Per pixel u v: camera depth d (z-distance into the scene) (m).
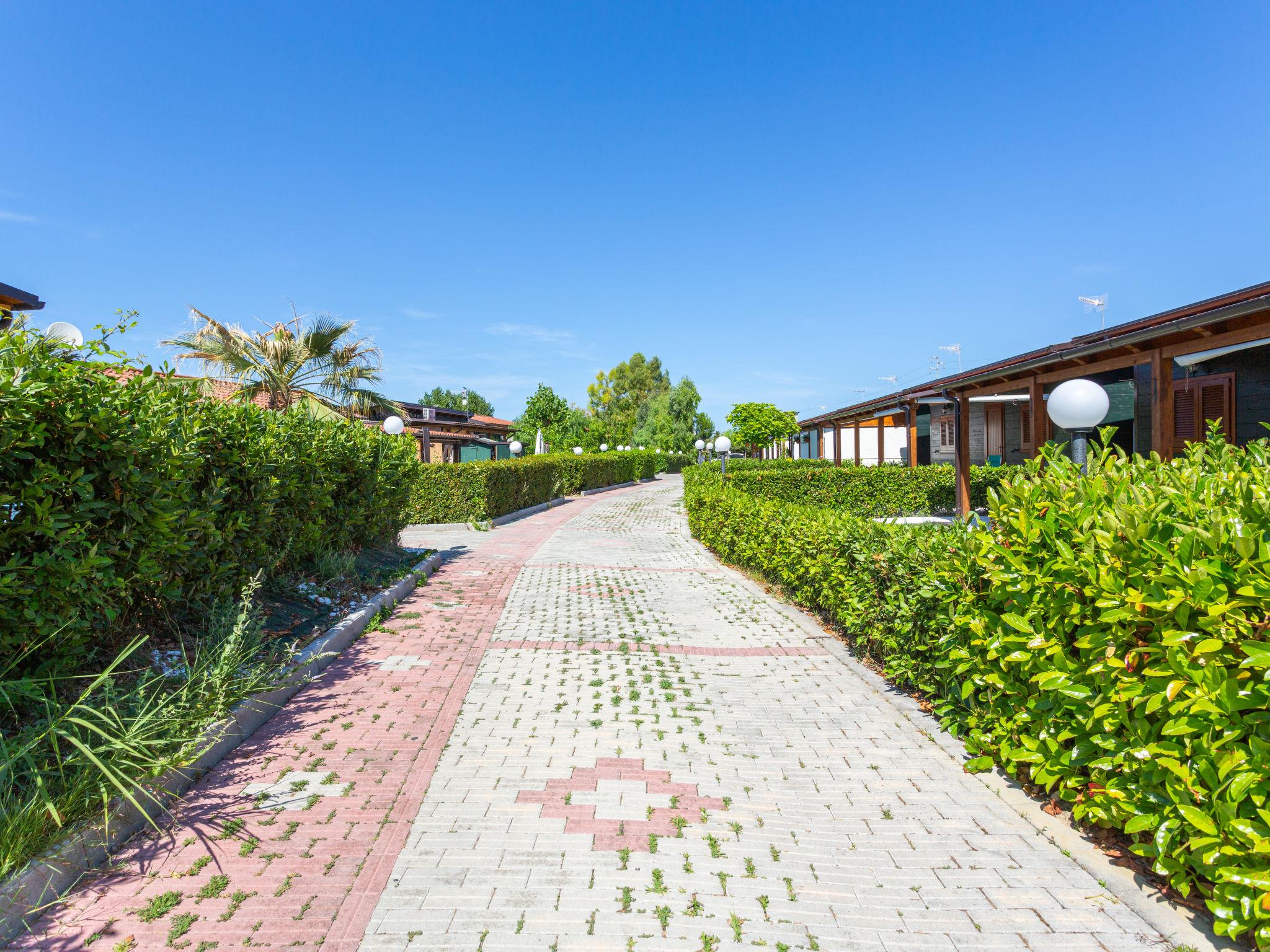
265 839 2.90
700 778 3.53
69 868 2.57
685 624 6.76
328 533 7.37
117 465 3.71
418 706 4.47
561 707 4.52
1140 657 2.59
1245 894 2.14
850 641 6.02
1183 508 2.73
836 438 23.59
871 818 3.14
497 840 2.93
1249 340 6.80
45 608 3.28
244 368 14.27
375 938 2.32
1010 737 3.40
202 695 3.78
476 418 37.00
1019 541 3.38
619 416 72.31
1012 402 17.05
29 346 3.32
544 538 13.75
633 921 2.42
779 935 2.36
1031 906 2.50
